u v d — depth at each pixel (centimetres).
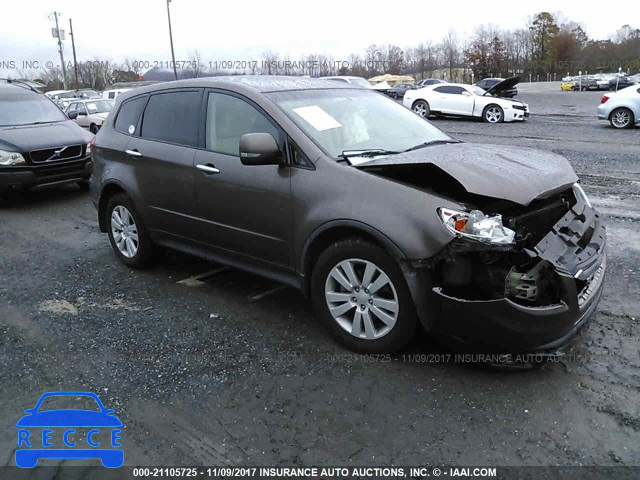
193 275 513
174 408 310
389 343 338
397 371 336
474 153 359
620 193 783
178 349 374
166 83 486
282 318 415
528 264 306
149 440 285
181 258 559
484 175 312
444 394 312
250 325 406
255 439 283
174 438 286
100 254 589
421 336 369
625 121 1602
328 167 353
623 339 365
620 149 1187
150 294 471
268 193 379
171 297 463
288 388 324
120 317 427
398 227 314
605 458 261
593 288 333
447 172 311
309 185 357
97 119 1795
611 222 638
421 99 2122
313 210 353
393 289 326
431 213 307
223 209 414
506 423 287
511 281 300
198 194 432
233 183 401
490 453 267
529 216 329
